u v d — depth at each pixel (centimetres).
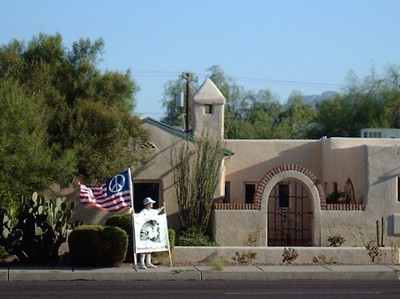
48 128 2575
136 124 2688
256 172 3234
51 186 2734
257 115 6844
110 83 2712
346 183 2981
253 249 2328
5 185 2395
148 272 2086
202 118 2969
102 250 2180
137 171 2895
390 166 2778
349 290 1783
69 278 2059
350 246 2730
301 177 2764
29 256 2258
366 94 5856
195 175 2811
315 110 7431
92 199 2291
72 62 2766
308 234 3044
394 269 2191
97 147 2616
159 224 2211
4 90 2441
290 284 1945
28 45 2766
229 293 1711
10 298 1598
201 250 2327
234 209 2747
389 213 2767
